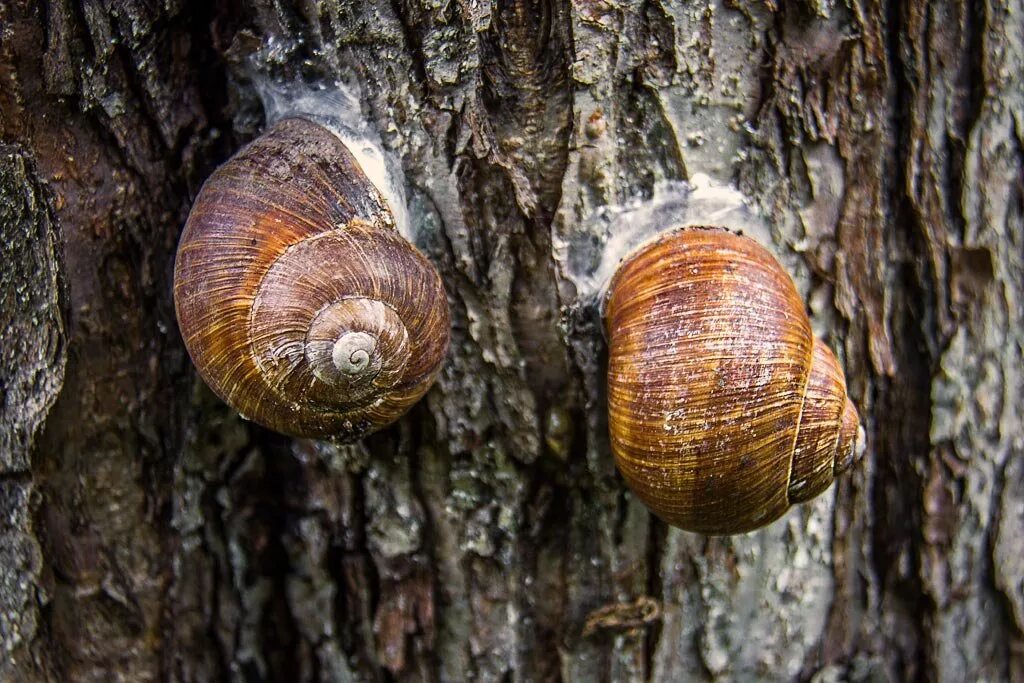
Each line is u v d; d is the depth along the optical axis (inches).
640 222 8.4
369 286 7.7
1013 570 9.4
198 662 9.3
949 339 9.0
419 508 8.9
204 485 9.0
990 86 8.8
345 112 8.4
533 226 8.4
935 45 8.7
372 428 8.0
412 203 8.4
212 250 7.7
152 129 8.5
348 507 9.0
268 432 9.0
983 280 9.0
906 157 8.8
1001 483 9.3
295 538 9.2
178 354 8.8
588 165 8.4
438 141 8.3
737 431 7.6
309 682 9.4
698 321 7.7
